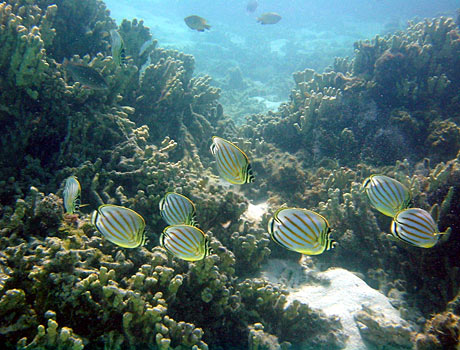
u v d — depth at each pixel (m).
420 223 0.98
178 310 1.18
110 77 1.67
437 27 2.42
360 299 1.38
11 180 1.38
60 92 1.55
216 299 1.20
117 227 0.90
